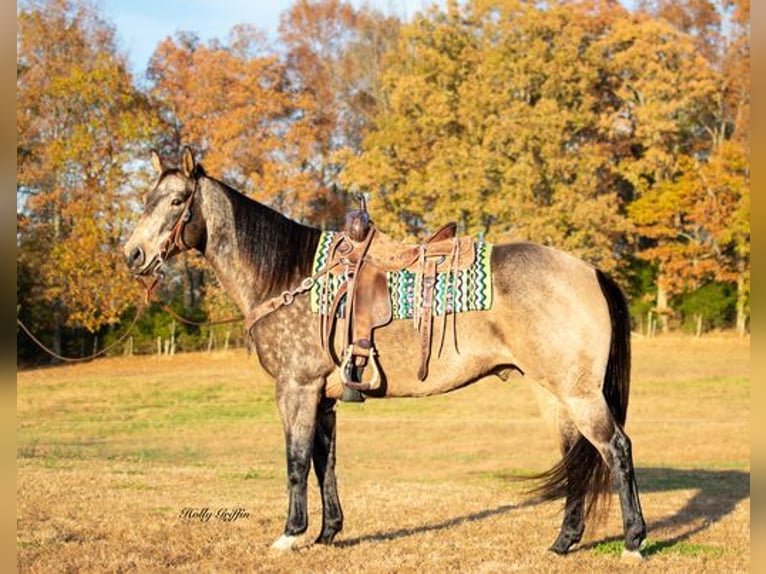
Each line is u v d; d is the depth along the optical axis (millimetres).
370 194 34219
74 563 5703
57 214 34250
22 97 33562
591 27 39344
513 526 7102
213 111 37781
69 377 28875
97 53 35875
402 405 22750
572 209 31219
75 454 13797
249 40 40969
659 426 18281
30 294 33312
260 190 34688
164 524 6980
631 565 5625
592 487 5879
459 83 35812
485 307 5766
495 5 36062
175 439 16906
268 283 6281
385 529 7008
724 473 11492
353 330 5953
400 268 6008
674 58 37312
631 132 38125
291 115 39125
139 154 35438
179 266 37812
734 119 39875
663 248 35625
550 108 31828
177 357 34719
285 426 6105
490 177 32062
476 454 14828
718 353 31422
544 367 5723
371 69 44844
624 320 5930
